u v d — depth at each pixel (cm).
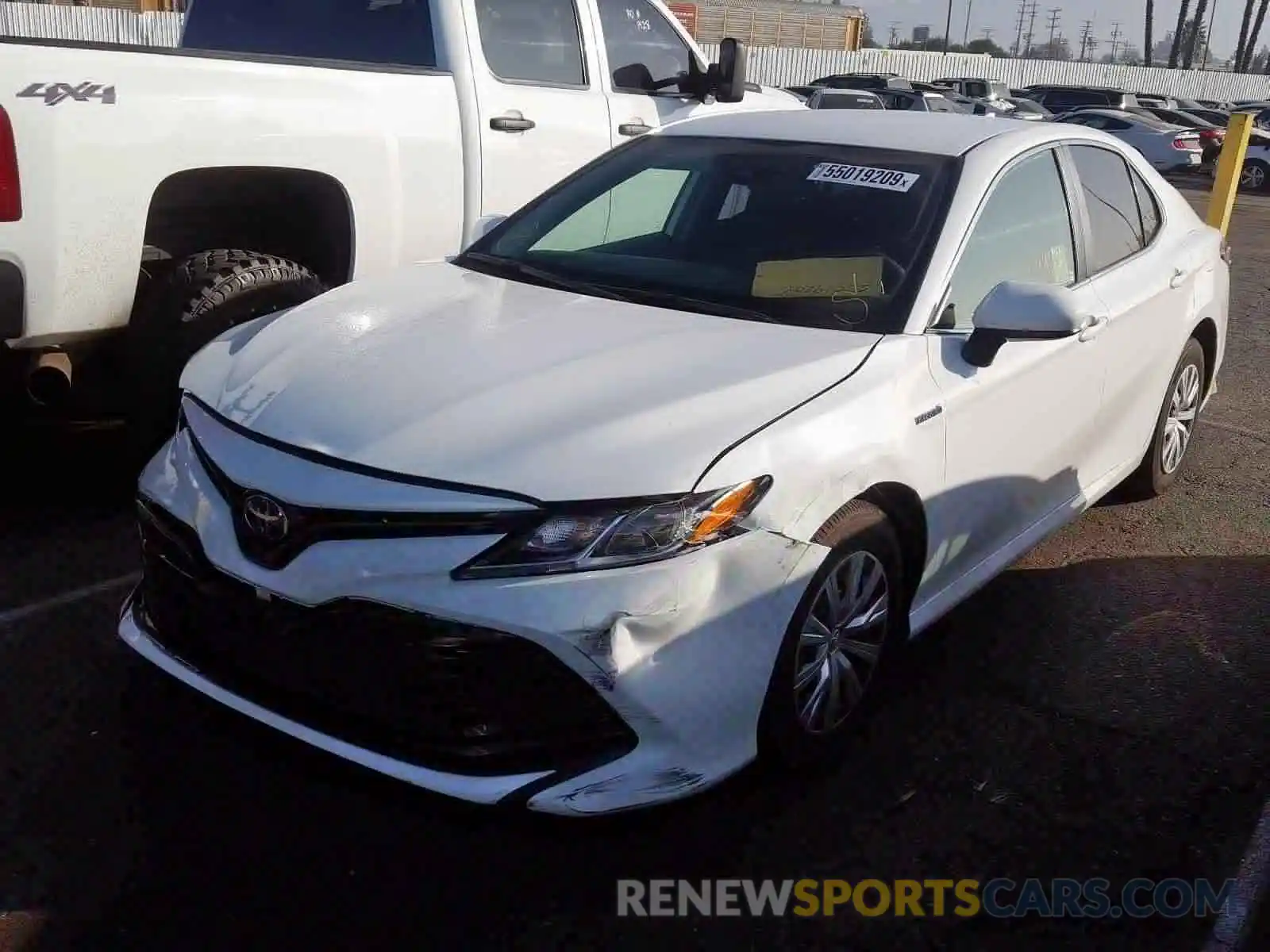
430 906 288
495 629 274
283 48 626
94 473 533
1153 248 501
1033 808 335
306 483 288
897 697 384
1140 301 466
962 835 323
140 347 473
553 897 294
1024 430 398
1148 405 504
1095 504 554
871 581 338
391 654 282
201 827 311
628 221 435
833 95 2648
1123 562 493
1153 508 554
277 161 487
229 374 336
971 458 370
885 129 438
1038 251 422
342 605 284
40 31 2803
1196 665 414
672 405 304
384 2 589
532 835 314
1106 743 366
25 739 342
